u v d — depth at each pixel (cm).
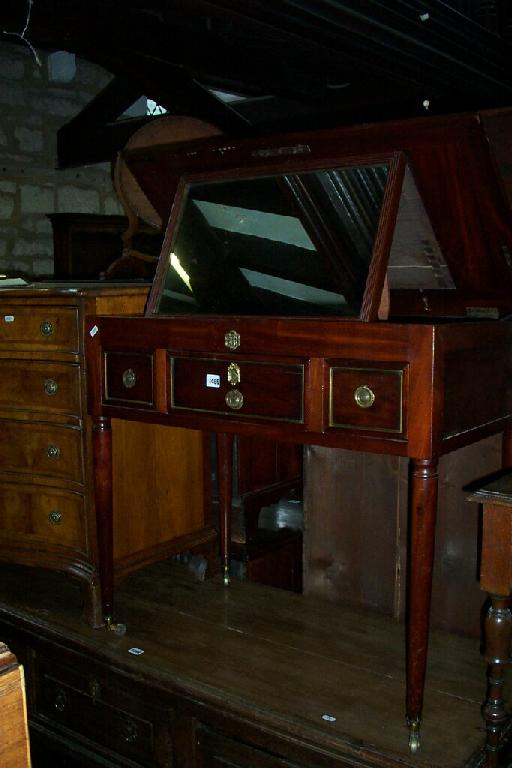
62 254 550
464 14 380
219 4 282
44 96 605
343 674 197
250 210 199
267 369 178
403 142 172
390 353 157
